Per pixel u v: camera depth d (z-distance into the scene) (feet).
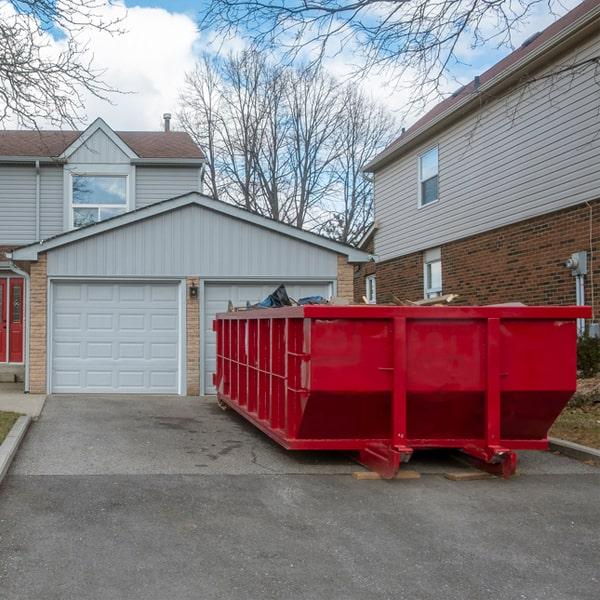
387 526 17.26
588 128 39.93
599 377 36.11
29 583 13.34
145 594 12.91
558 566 14.62
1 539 15.84
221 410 36.70
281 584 13.47
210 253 44.01
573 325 22.30
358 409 21.88
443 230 56.85
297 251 44.93
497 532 16.88
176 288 43.96
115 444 27.04
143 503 18.95
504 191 48.26
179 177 61.31
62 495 19.57
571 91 41.24
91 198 60.18
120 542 15.76
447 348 21.89
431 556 15.15
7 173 59.26
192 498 19.57
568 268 41.29
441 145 57.00
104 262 42.98
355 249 45.27
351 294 45.29
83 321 43.01
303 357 21.70
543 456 26.08
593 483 21.91
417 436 22.74
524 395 22.15
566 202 41.86
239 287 44.73
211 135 105.81
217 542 15.89
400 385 21.39
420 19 28.19
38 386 42.14
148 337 43.47
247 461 24.47
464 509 18.85
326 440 22.76
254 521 17.56
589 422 30.19
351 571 14.20
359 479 22.04
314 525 17.29
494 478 22.44
